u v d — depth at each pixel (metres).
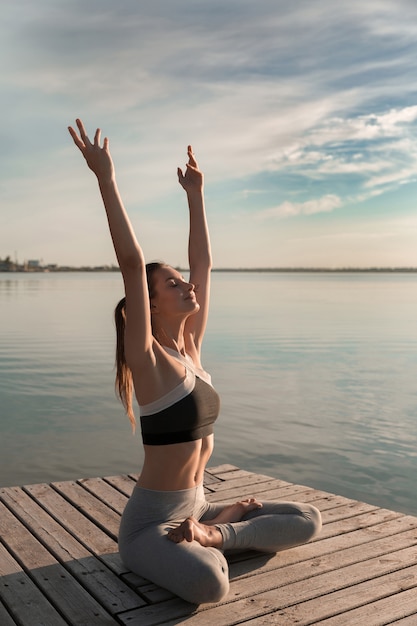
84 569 3.33
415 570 3.33
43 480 6.66
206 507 3.48
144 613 2.86
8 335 21.05
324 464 7.15
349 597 3.03
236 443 8.00
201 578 2.83
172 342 3.22
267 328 23.38
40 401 10.53
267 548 3.40
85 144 2.85
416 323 26.31
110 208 2.84
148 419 3.06
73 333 21.72
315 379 12.52
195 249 3.80
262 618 2.83
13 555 3.53
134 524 3.16
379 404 10.23
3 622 2.80
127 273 2.89
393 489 6.36
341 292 67.38
